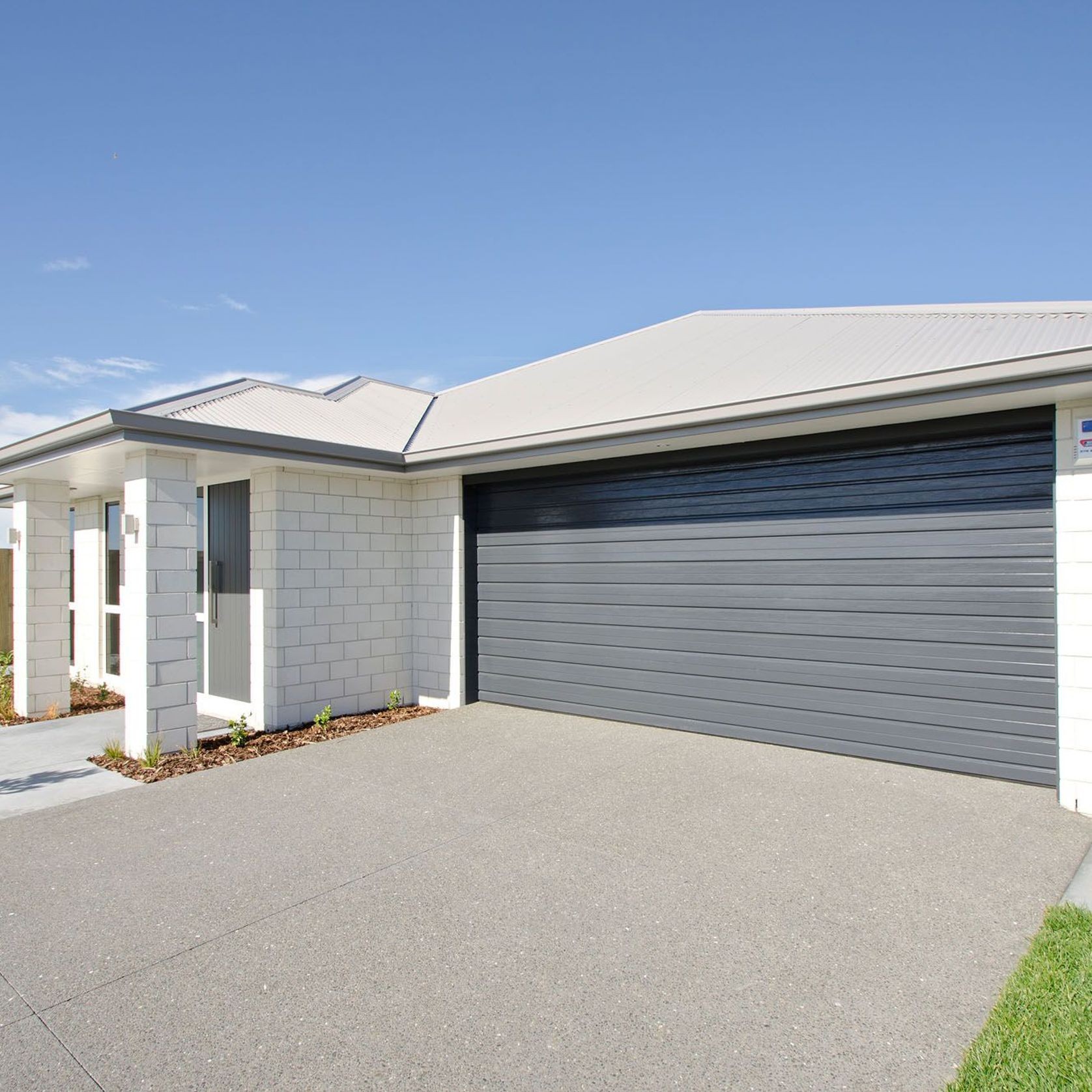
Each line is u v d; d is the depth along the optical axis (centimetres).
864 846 422
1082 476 477
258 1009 273
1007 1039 244
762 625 653
